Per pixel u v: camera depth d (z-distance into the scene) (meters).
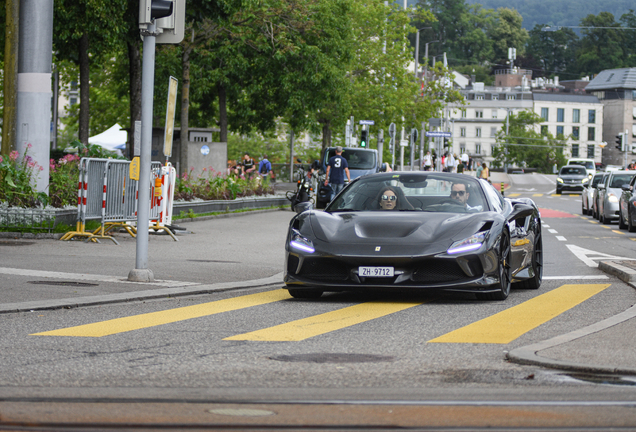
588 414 5.77
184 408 5.93
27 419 5.58
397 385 6.68
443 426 5.49
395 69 66.25
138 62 34.19
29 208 21.42
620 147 86.06
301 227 12.17
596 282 14.61
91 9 28.67
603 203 34.16
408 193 13.16
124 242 20.94
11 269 14.76
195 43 38.28
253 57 47.28
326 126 64.44
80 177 20.31
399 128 72.69
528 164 195.75
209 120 60.03
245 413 5.80
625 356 7.68
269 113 57.44
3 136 23.50
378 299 12.29
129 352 8.09
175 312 10.90
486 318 10.38
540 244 14.07
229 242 22.52
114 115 71.06
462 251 11.45
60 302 11.23
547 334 9.18
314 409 5.91
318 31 45.62
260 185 41.53
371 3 65.44
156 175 23.19
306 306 11.53
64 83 70.12
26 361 7.62
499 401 6.14
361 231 11.84
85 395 6.31
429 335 9.12
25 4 23.16
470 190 13.13
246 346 8.45
